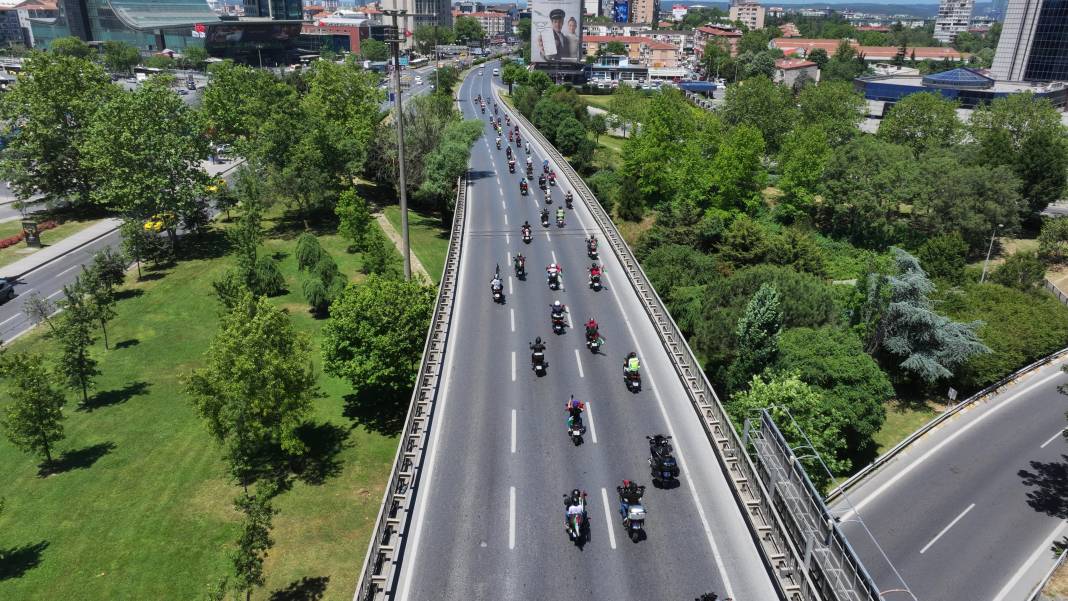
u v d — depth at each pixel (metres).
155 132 68.38
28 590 29.88
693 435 30.58
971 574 34.34
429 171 74.31
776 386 36.50
